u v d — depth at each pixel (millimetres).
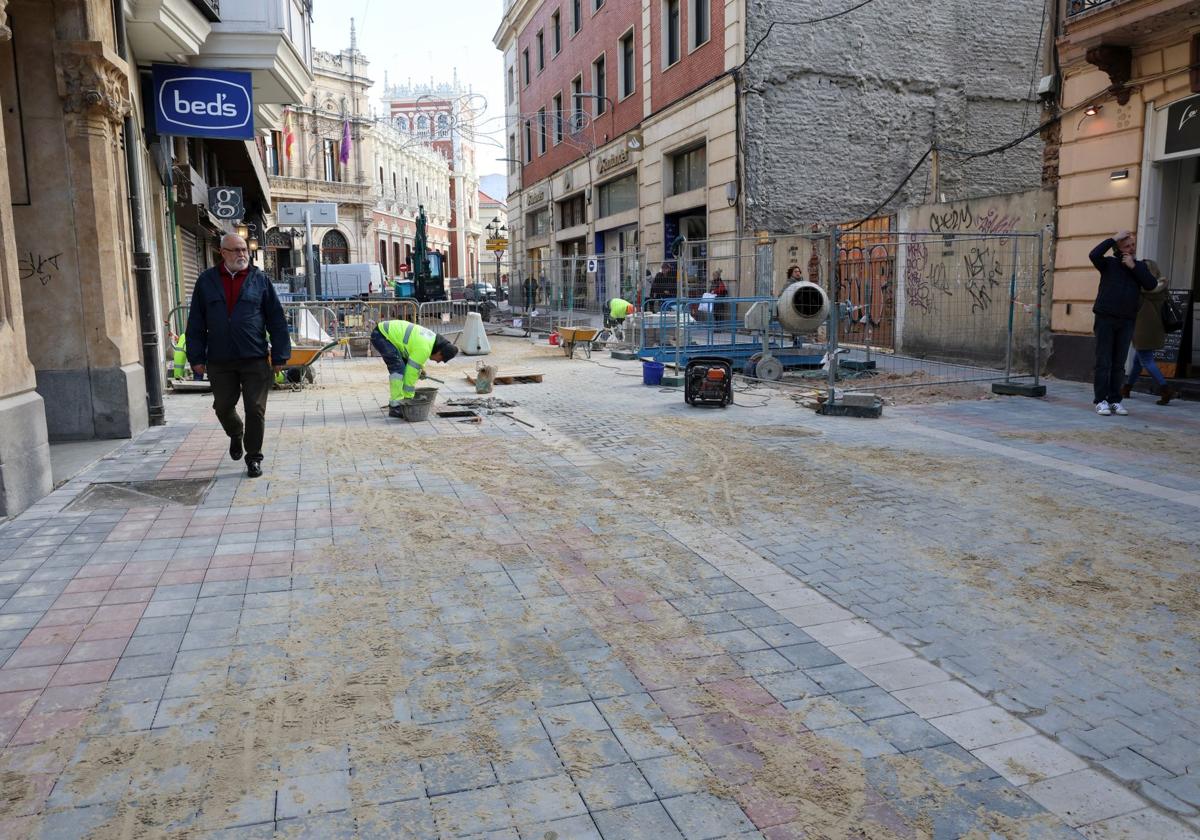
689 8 20906
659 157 23266
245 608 3918
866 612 3916
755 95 18766
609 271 20312
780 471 6641
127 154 8234
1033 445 7590
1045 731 2896
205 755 2727
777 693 3154
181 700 3076
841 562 4582
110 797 2508
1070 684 3232
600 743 2807
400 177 64688
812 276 17219
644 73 23953
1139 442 7656
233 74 11188
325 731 2875
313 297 19844
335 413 9523
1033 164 21109
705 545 4859
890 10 19578
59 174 7414
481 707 3039
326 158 55062
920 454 7246
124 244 8055
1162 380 9680
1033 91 20781
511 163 42000
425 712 3004
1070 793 2549
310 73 13898
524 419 9125
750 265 17375
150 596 4059
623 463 6941
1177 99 10117
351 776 2615
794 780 2604
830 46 19188
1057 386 11453
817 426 8688
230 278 6281
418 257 29875
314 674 3281
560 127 33156
